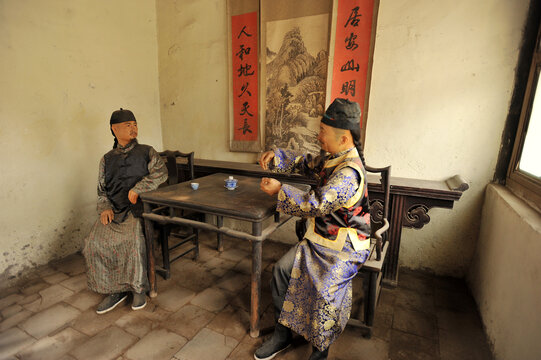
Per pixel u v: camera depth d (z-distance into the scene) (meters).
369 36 2.44
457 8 2.18
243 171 2.77
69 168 2.73
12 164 2.34
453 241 2.49
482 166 2.30
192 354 1.69
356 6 2.44
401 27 2.34
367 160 2.64
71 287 2.32
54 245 2.67
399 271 2.66
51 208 2.62
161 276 2.51
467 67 2.22
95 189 2.96
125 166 2.13
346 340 1.83
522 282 1.40
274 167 1.94
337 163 1.58
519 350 1.32
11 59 2.28
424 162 2.46
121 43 3.07
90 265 1.99
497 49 2.13
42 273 2.50
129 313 2.03
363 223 1.59
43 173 2.54
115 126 2.14
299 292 1.58
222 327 1.91
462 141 2.32
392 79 2.43
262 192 2.06
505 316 1.56
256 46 2.91
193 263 2.73
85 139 2.83
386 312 2.09
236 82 3.06
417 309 2.13
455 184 2.14
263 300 2.20
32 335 1.81
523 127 2.01
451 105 2.31
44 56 2.47
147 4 3.29
